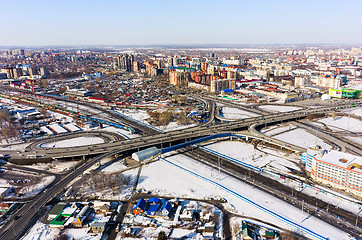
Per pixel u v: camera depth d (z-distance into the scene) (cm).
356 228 14925
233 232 14850
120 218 16312
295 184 19912
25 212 16750
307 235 14488
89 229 15125
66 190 19500
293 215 16150
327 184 19462
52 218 16300
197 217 16288
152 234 14800
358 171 17688
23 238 14488
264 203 17400
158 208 16988
